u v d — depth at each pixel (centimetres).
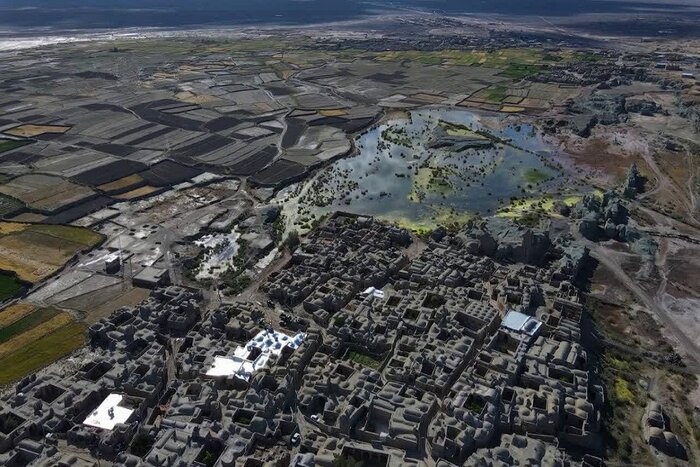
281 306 16212
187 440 11281
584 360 13650
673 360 14350
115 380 12938
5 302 16412
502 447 11219
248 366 13450
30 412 12044
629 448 11725
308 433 11825
